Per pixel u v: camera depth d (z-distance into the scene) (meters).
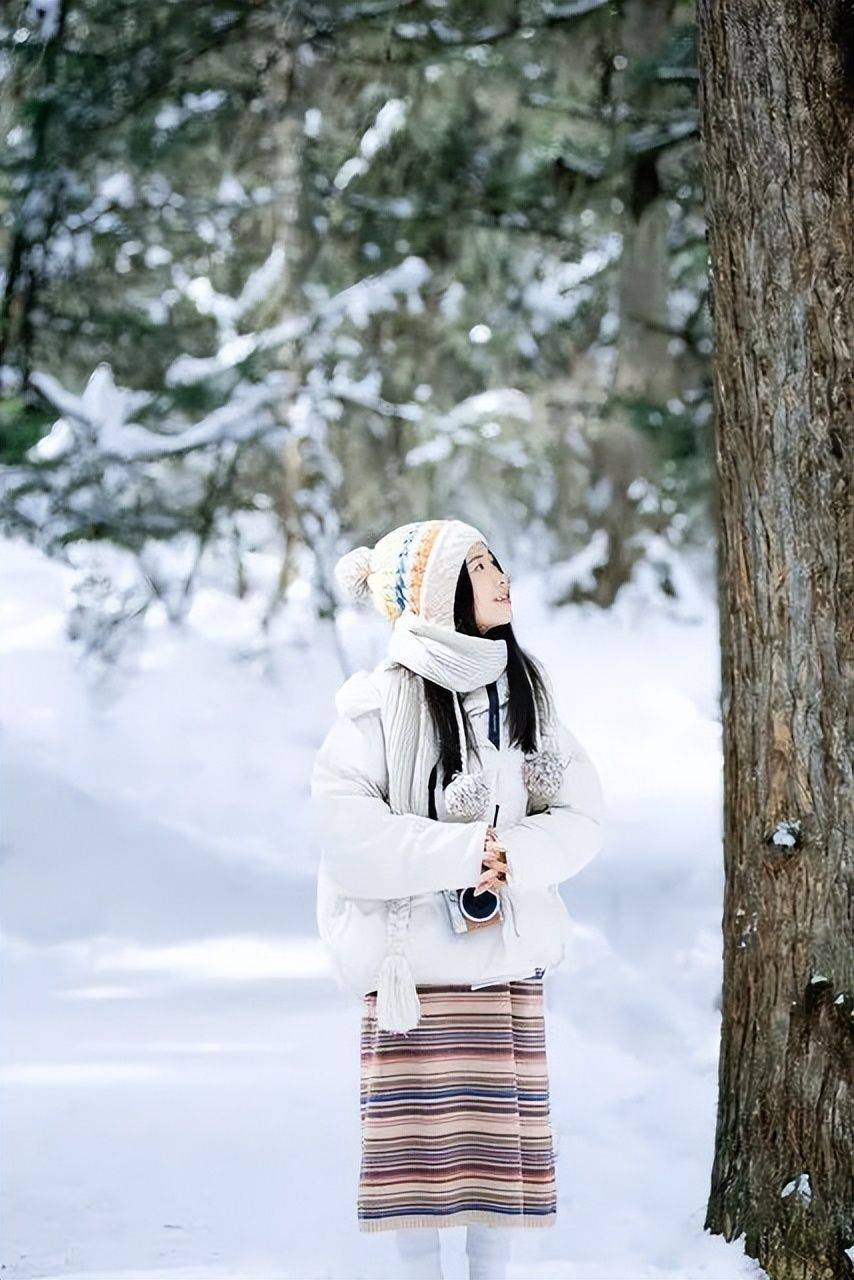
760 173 5.27
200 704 16.64
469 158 20.94
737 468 5.33
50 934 12.02
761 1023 5.23
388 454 22.91
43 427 18.05
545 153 19.88
